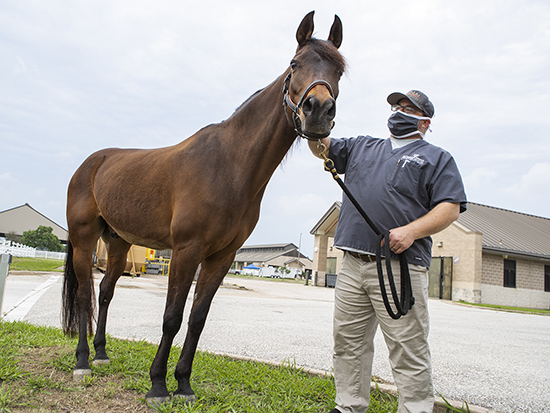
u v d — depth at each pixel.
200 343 4.22
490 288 17.48
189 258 2.23
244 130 2.37
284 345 4.40
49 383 2.40
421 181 2.05
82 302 2.92
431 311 10.87
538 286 19.05
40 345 3.28
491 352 4.95
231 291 13.28
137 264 15.36
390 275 1.83
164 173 2.51
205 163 2.31
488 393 3.05
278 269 60.66
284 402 2.41
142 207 2.60
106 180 2.94
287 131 2.24
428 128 2.30
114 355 3.12
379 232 1.93
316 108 1.78
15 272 11.88
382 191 2.09
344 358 2.22
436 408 2.62
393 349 2.00
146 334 4.51
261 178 2.35
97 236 3.14
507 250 17.41
